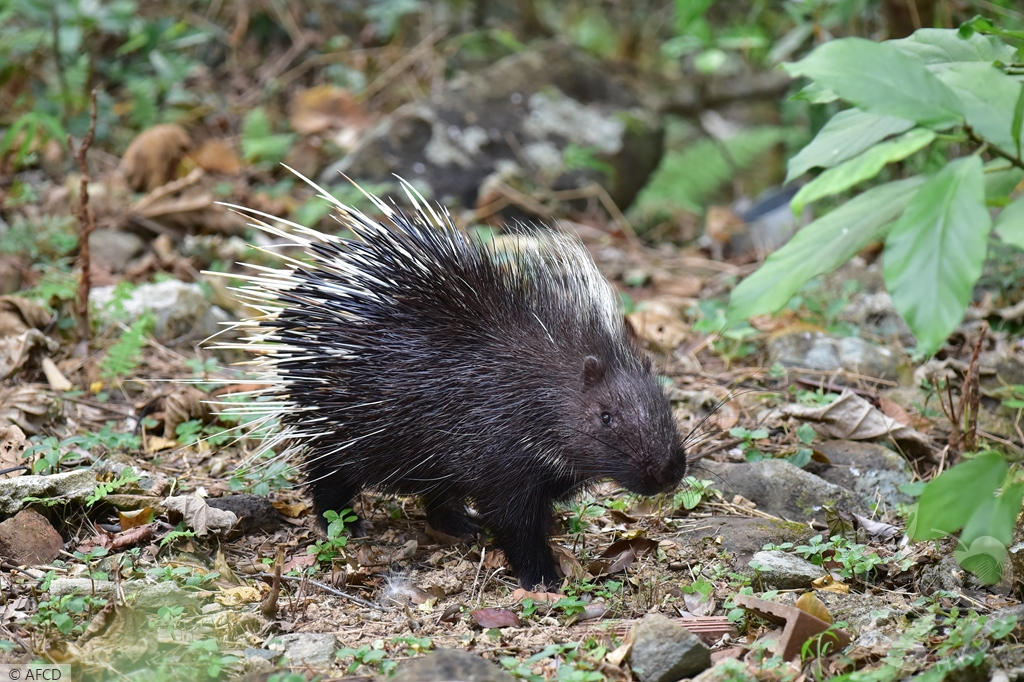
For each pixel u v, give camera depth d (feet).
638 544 21.90
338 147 46.29
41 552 20.84
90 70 48.44
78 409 28.12
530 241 27.14
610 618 19.80
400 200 43.04
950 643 17.24
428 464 21.66
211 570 21.27
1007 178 15.61
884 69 12.44
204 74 52.39
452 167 44.42
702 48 55.62
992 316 33.24
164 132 41.86
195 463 26.02
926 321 11.62
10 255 35.22
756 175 51.31
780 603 19.29
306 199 43.24
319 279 22.70
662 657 17.25
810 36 44.88
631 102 48.37
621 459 20.62
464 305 21.56
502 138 45.32
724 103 59.82
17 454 24.89
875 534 22.62
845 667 17.37
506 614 19.52
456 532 23.82
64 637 18.11
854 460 25.73
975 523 14.38
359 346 21.62
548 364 21.11
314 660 17.70
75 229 37.47
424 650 18.16
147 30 50.01
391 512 24.53
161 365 30.89
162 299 32.83
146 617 18.34
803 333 31.99
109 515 22.70
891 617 18.90
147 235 38.50
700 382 30.58
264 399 23.18
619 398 20.66
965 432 25.38
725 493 24.36
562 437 20.93
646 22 64.90
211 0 55.62
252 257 37.14
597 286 22.67
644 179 47.37
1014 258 35.01
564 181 45.27
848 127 14.70
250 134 44.62
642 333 32.83
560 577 21.48
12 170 42.50
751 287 13.79
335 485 23.15
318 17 55.47
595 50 62.54
